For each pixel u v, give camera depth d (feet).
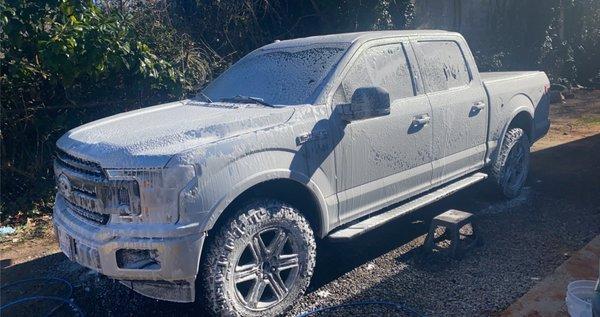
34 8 20.67
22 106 21.53
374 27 34.09
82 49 20.90
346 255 16.10
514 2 45.96
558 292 12.64
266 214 12.01
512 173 20.35
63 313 13.57
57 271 16.17
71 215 12.39
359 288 13.96
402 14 36.99
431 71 16.72
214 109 14.17
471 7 46.98
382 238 17.29
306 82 14.25
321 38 16.03
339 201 13.60
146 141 11.51
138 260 11.16
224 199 11.21
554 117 36.81
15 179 21.62
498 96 19.06
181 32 27.50
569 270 13.62
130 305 13.79
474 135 18.02
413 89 15.88
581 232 16.92
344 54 14.46
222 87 16.39
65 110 22.58
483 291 13.37
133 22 24.85
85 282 15.31
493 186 19.84
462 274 14.39
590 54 51.96
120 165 11.05
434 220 15.58
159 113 14.62
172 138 11.59
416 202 15.96
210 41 29.17
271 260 12.34
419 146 15.71
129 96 23.77
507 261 15.03
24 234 19.65
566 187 21.67
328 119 13.30
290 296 12.71
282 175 12.21
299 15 32.14
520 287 13.44
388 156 14.76
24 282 15.46
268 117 12.56
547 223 17.83
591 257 14.24
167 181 10.74
